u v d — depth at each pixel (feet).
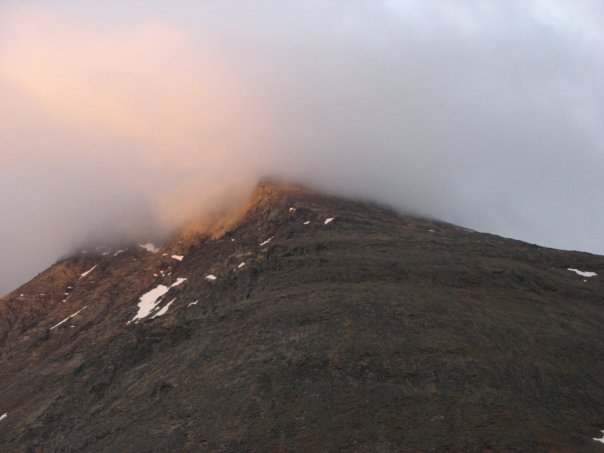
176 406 295.89
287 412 275.59
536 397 275.18
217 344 338.95
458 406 267.39
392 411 268.21
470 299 355.97
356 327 324.80
